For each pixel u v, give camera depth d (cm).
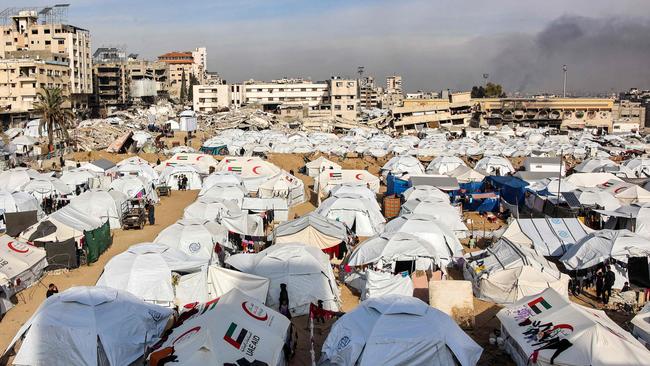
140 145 8494
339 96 16462
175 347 1741
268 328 1855
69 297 2009
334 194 4244
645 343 2019
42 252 2948
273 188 4822
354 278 2788
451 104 15300
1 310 2414
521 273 2541
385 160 8394
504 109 15500
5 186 4778
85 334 1862
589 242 2906
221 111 14825
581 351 1712
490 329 2288
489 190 5125
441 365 1719
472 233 3741
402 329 1783
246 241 3259
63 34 12762
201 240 2994
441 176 5053
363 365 1697
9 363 1930
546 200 4253
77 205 3919
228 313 1845
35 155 7412
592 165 6369
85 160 7244
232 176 5019
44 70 11231
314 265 2534
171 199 5269
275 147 8719
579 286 2747
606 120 15462
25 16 13000
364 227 3800
